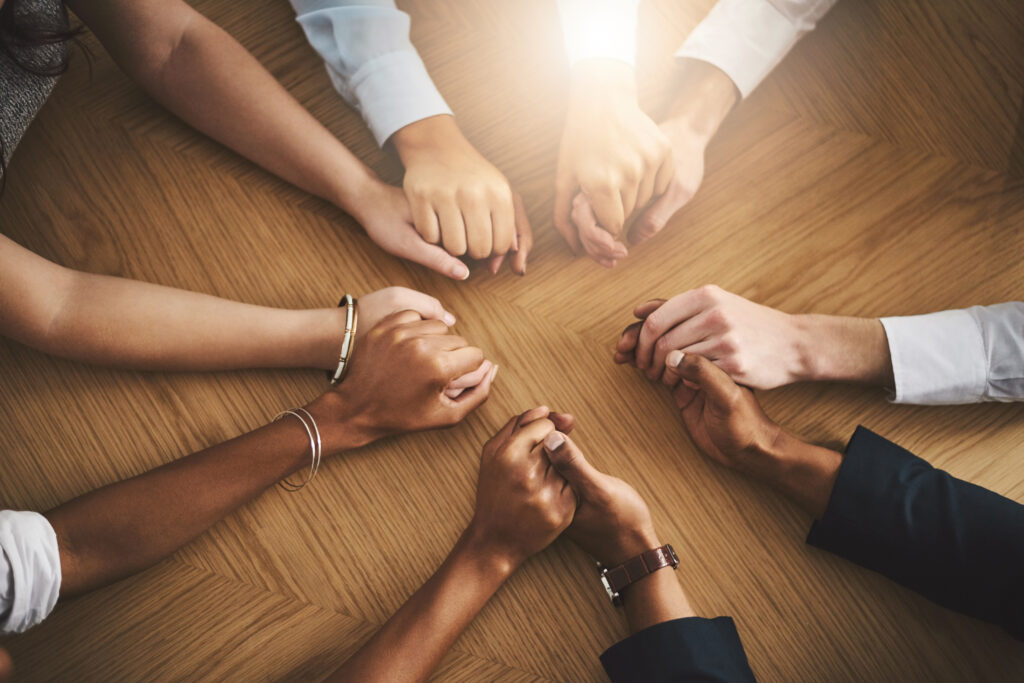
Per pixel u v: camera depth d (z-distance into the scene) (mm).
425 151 1006
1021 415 1009
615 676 896
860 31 1151
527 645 943
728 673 859
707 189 1100
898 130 1112
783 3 1032
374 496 987
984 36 1142
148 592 951
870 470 905
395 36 1025
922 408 1015
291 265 1068
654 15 1167
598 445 1011
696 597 962
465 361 951
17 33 929
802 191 1094
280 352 974
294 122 1026
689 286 1062
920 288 1055
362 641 943
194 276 1062
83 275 925
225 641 941
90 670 928
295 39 1160
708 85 1054
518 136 1125
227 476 897
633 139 972
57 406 1006
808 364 970
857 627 949
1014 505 867
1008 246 1063
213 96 1022
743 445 933
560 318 1054
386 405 939
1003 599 854
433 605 891
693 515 986
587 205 1005
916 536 877
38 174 1093
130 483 875
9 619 780
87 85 1127
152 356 943
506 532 911
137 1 981
